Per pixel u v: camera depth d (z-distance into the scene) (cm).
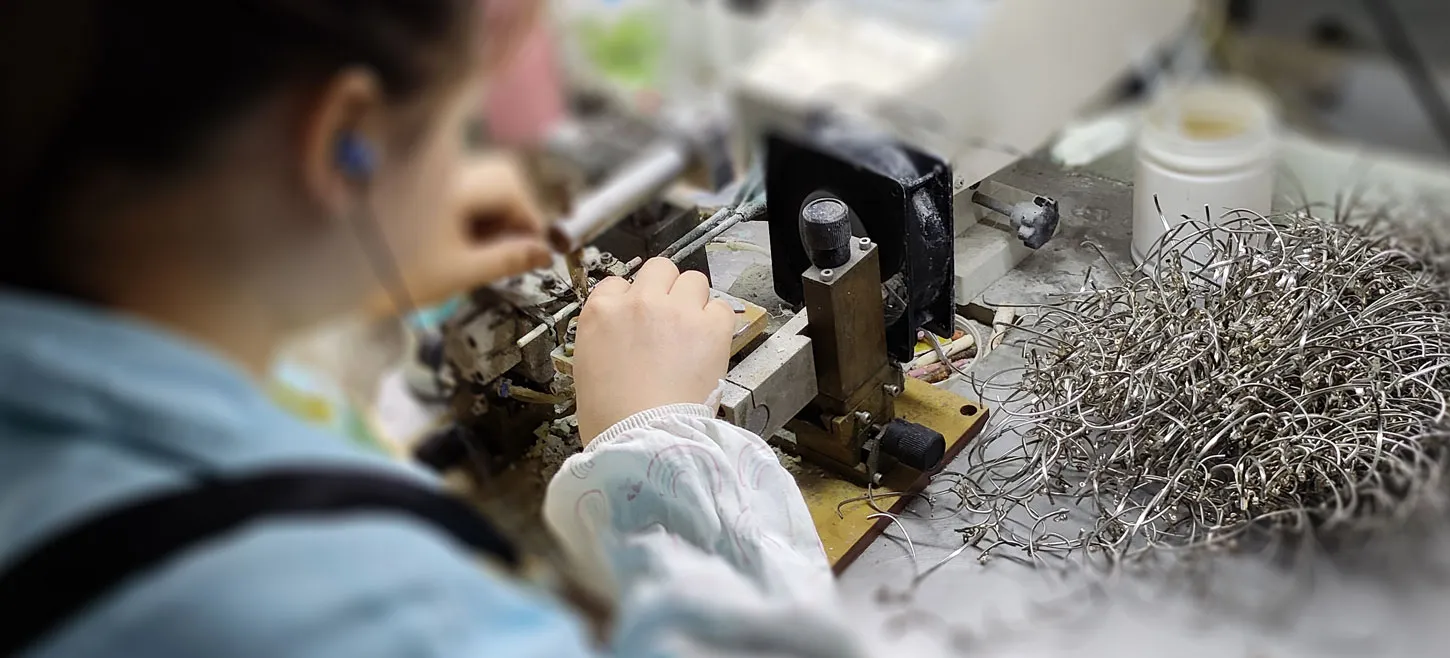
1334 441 72
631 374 74
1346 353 75
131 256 40
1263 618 61
